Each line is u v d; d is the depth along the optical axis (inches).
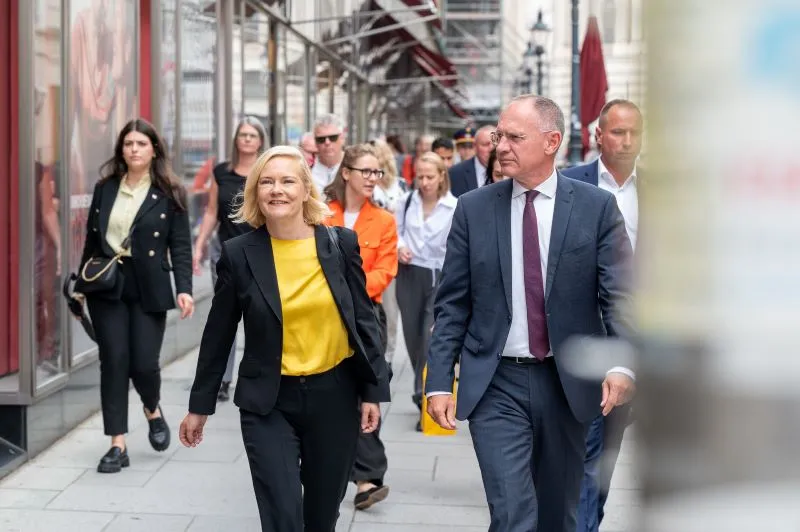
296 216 175.8
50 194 314.7
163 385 411.5
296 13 724.0
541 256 177.2
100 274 279.3
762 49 45.0
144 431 336.8
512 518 167.5
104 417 289.1
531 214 177.5
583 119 719.7
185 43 495.5
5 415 297.6
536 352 175.5
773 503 45.6
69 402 332.5
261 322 172.6
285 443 173.9
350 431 178.5
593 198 178.5
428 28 1257.4
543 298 176.1
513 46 2413.9
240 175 360.2
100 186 290.7
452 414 178.7
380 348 180.1
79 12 346.9
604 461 214.4
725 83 45.8
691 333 47.5
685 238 47.6
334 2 805.2
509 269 176.2
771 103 44.9
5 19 322.7
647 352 49.9
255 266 173.3
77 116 346.3
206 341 177.3
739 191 45.9
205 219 367.9
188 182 501.7
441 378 178.4
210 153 550.6
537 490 180.4
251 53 636.1
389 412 374.6
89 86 359.3
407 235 352.5
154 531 241.4
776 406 45.6
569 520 180.5
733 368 46.3
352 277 178.9
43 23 309.6
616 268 174.4
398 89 1577.3
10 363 324.2
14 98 327.6
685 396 47.8
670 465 48.3
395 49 1334.9
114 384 286.8
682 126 47.1
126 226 285.7
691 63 46.6
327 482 179.0
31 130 294.8
